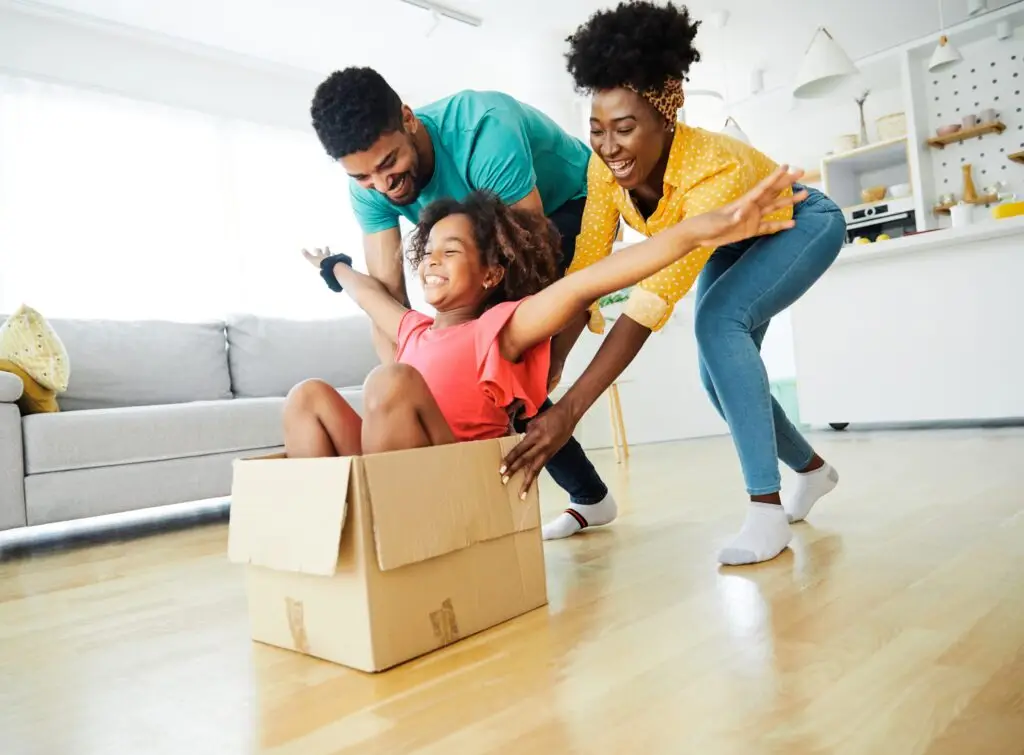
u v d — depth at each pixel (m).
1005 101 5.05
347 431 1.17
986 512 1.57
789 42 5.04
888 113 5.81
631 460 3.59
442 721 0.75
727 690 0.76
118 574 1.76
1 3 3.63
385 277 1.64
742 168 1.26
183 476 2.55
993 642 0.83
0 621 1.36
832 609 1.00
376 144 1.30
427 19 4.28
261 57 4.45
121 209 3.98
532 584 1.14
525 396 1.16
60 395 2.96
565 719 0.73
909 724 0.65
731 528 1.64
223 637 1.13
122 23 3.93
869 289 3.74
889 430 3.87
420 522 0.95
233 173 4.40
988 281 3.43
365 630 0.91
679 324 4.93
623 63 1.17
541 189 1.67
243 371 3.50
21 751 0.76
